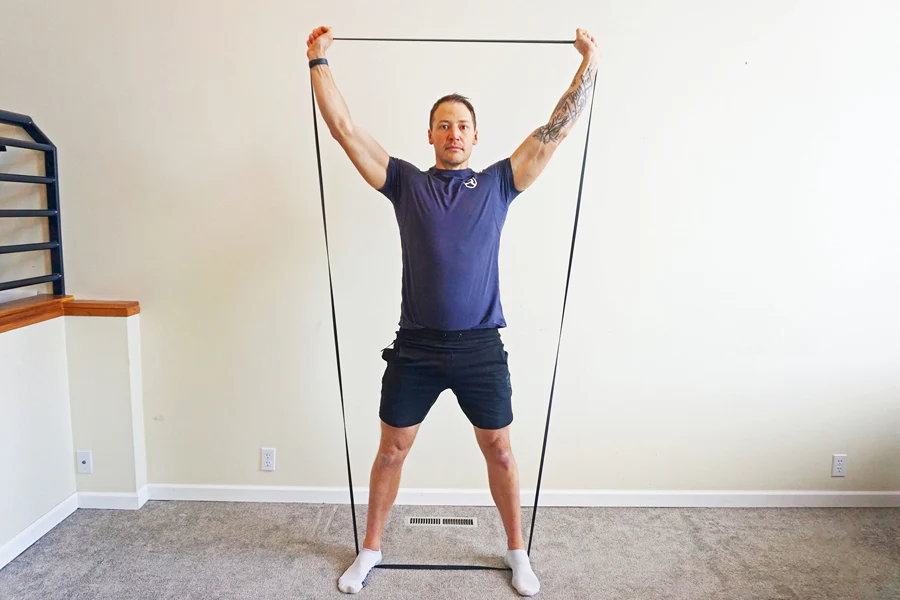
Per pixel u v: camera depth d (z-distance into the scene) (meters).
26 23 2.03
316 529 2.07
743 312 2.18
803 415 2.23
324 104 1.58
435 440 2.23
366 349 2.17
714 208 2.12
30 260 2.13
